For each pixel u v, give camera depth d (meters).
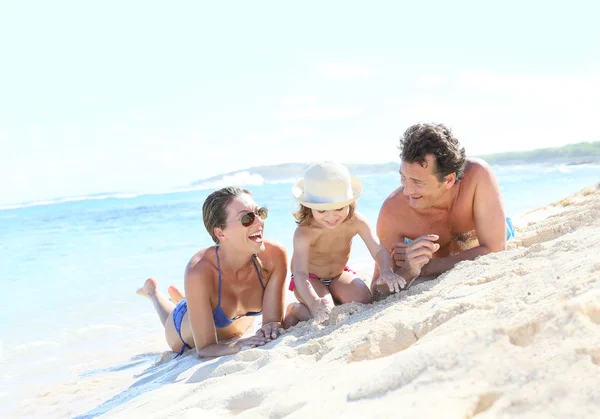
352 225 4.61
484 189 4.14
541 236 4.31
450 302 2.85
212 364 3.69
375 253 4.45
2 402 4.08
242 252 4.27
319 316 3.98
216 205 4.15
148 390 3.62
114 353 5.14
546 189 17.08
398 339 2.59
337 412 1.87
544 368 1.67
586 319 1.83
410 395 1.79
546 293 2.27
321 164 4.43
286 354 3.14
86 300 7.20
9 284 8.52
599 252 2.75
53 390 4.24
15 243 13.80
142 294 6.17
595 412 1.45
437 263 4.22
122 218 19.34
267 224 13.01
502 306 2.32
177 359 4.54
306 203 4.32
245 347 3.89
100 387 4.20
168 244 11.75
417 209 4.31
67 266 9.82
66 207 27.12
